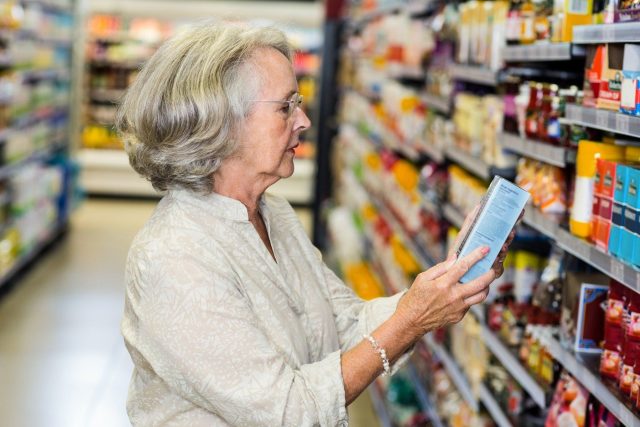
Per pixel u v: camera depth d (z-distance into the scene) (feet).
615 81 7.12
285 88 6.58
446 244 13.83
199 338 6.19
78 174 34.60
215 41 6.48
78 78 34.50
